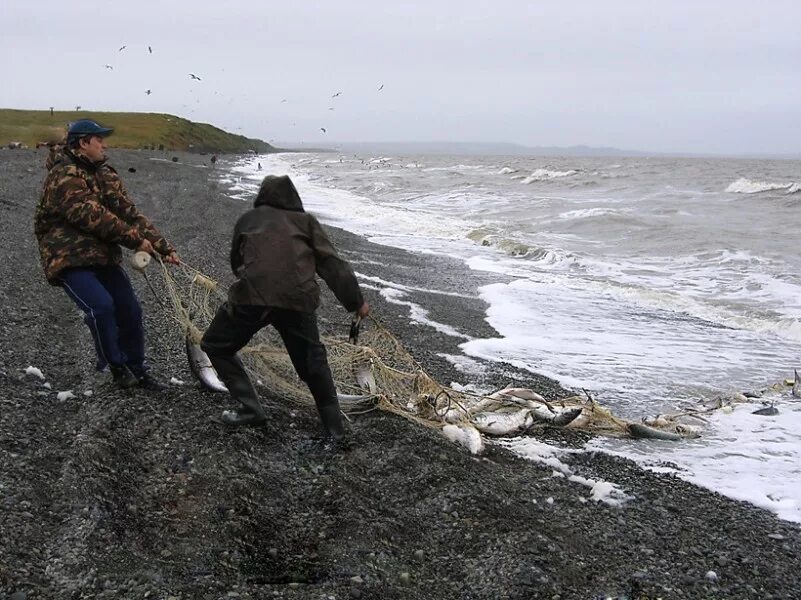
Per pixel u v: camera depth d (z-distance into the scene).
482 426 7.30
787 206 33.06
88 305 6.26
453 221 29.09
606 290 15.76
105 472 5.28
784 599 4.79
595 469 6.79
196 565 4.46
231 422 6.14
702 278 17.25
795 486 6.66
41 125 80.69
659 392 9.39
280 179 5.98
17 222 16.19
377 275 16.81
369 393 7.09
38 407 6.35
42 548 4.45
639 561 5.09
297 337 6.00
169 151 86.62
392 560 4.79
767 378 10.04
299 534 4.96
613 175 57.00
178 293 9.53
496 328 12.37
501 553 4.89
